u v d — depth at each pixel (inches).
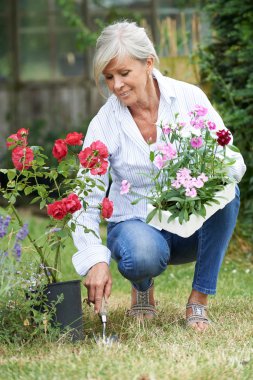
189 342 157.5
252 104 297.4
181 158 163.3
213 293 174.4
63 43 544.1
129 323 172.7
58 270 165.5
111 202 157.2
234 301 201.8
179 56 318.0
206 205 158.4
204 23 330.3
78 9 534.9
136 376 132.8
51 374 136.3
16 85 543.5
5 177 494.9
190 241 176.7
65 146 158.6
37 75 546.9
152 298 184.7
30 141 517.0
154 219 158.7
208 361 142.0
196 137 160.7
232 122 291.7
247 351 150.0
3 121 539.2
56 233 158.7
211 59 310.8
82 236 165.2
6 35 544.4
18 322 159.6
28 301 156.6
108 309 191.6
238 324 173.6
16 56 544.4
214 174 161.5
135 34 158.4
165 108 168.7
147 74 163.2
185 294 222.4
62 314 159.3
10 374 138.0
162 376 133.6
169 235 175.9
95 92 541.0
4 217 159.3
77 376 135.0
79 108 542.9
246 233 292.2
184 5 493.0
